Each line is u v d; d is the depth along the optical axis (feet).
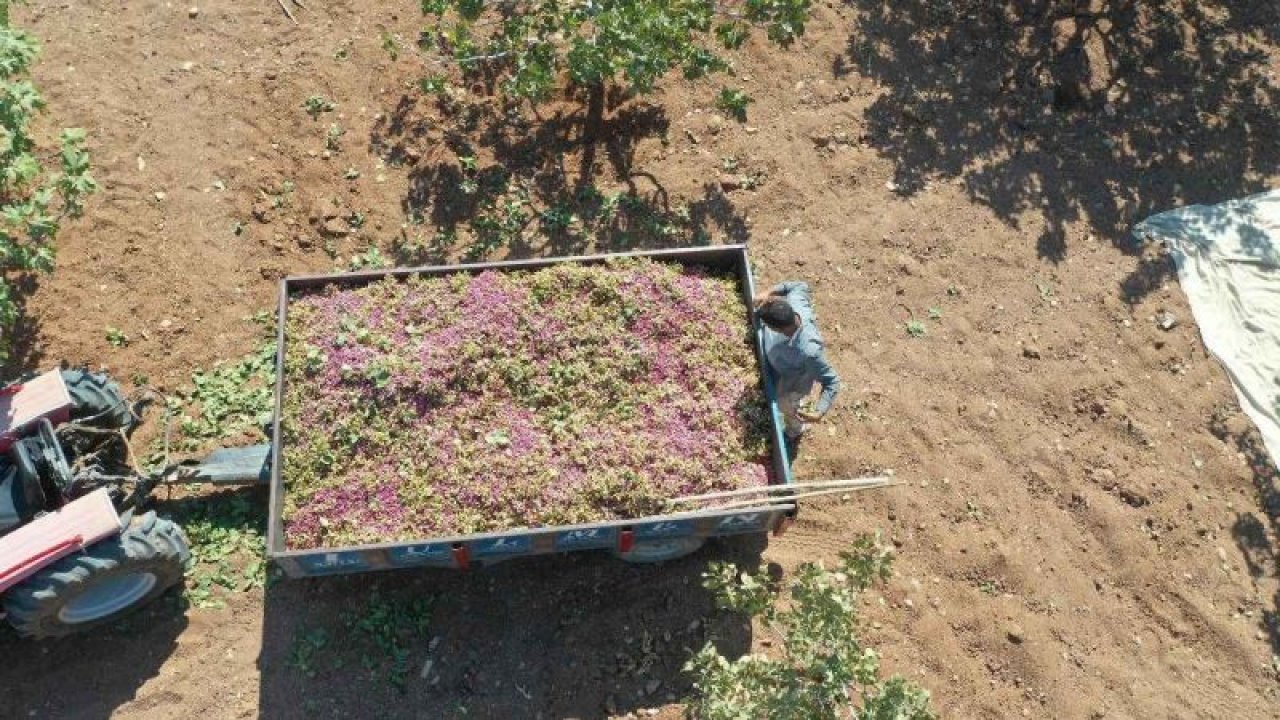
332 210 28.81
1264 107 33.17
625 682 22.52
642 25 26.48
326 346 22.70
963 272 29.40
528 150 30.68
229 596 23.07
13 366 25.66
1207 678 23.59
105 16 31.53
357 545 19.72
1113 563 24.95
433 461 21.53
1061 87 33.37
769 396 22.43
